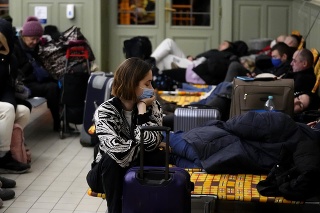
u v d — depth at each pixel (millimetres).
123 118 4125
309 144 4559
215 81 8391
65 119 7508
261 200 4348
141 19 10602
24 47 7711
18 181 5949
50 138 7570
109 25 10609
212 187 4520
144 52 7902
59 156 6809
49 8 10148
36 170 6293
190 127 5742
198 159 4918
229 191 4453
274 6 10234
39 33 7676
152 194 3848
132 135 4094
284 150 4594
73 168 6383
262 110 5609
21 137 6258
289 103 5789
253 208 5375
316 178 4320
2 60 6203
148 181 3871
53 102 7699
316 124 5527
